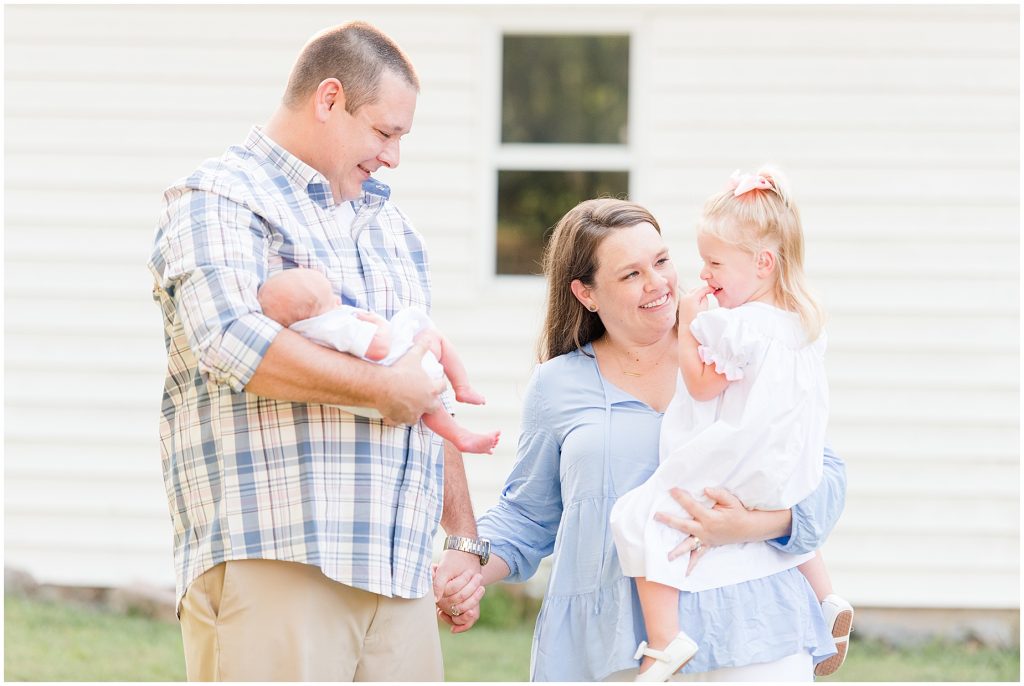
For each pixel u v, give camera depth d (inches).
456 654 242.4
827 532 110.4
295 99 107.7
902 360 268.2
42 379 274.4
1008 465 266.1
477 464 271.0
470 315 273.3
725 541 107.0
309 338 100.7
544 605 114.9
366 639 107.0
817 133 268.8
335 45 106.6
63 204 274.5
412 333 108.5
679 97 269.9
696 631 105.3
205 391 104.0
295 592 100.9
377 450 104.7
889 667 242.7
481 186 272.5
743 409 109.1
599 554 111.6
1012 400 266.5
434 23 271.7
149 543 273.0
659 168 270.4
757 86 269.1
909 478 266.8
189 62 273.1
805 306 112.8
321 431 101.9
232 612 100.5
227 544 100.7
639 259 113.2
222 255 98.2
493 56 273.0
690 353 110.6
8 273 274.4
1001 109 266.8
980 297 267.7
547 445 120.4
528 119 276.1
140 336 274.8
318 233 106.7
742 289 115.0
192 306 97.4
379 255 112.5
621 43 275.4
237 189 101.8
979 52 266.8
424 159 273.1
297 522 100.3
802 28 268.5
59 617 261.3
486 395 272.2
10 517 272.7
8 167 274.5
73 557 272.7
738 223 114.2
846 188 269.0
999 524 265.7
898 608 265.4
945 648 259.9
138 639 249.8
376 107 106.3
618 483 112.9
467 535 124.5
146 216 275.3
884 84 268.2
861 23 267.9
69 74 273.7
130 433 273.9
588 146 275.3
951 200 267.9
